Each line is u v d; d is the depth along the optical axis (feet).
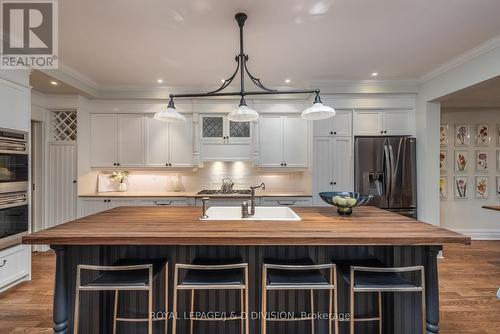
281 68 10.64
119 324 6.22
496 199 15.15
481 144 15.19
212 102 13.26
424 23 7.37
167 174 14.40
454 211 15.24
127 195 12.74
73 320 5.96
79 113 12.64
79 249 6.04
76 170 13.03
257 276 6.23
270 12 6.78
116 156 13.28
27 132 9.30
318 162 12.62
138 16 6.94
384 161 12.10
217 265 5.42
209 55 9.38
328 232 5.36
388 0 6.34
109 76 11.54
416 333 6.07
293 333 6.27
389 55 9.51
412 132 12.62
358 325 6.29
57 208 13.04
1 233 8.42
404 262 6.10
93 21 7.17
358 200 7.20
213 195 12.64
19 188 9.03
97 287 5.13
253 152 13.30
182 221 6.42
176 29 7.60
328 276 6.29
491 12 6.86
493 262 11.50
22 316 7.47
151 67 10.48
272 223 6.21
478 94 12.84
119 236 5.09
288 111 13.17
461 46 8.84
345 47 8.82
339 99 12.58
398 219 6.64
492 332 6.79
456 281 9.62
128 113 13.26
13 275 8.89
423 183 12.07
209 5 6.48
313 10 6.71
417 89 12.30
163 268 6.03
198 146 13.30
